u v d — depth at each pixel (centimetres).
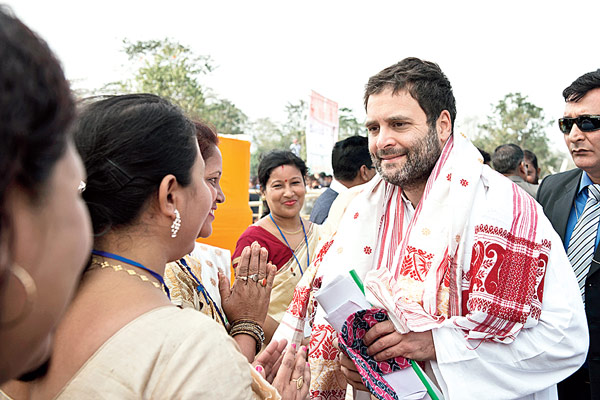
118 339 93
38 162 52
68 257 59
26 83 49
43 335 60
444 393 170
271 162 344
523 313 168
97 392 89
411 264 185
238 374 97
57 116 52
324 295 172
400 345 168
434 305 178
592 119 257
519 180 519
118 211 107
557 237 186
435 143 190
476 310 168
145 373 90
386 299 166
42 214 55
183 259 171
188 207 115
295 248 342
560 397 260
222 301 182
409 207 207
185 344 94
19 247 54
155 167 108
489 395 165
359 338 170
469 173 186
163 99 119
